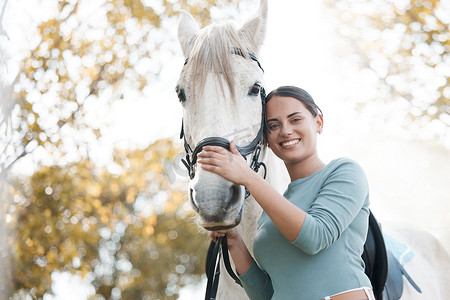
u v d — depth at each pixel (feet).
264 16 7.13
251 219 6.84
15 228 16.60
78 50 17.70
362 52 21.06
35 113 15.62
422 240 10.84
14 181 15.64
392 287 8.21
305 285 5.49
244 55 6.40
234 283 7.24
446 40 19.47
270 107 6.32
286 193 6.21
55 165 18.02
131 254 36.19
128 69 18.20
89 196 18.24
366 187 5.80
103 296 38.91
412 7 19.88
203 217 5.44
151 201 19.95
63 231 18.03
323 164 6.30
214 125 5.91
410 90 20.38
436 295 9.68
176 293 42.29
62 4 17.38
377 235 6.98
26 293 17.90
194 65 6.17
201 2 18.20
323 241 5.29
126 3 17.99
